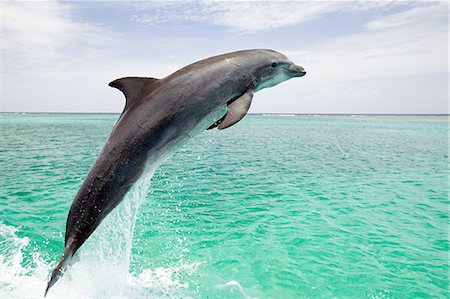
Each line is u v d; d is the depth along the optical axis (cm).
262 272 590
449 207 938
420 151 2117
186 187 1118
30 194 994
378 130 4347
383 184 1195
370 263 621
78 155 1744
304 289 542
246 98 375
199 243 696
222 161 1655
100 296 501
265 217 842
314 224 801
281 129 4478
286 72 420
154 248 672
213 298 518
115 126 357
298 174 1348
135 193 411
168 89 353
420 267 609
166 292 526
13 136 2805
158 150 352
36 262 598
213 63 373
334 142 2683
